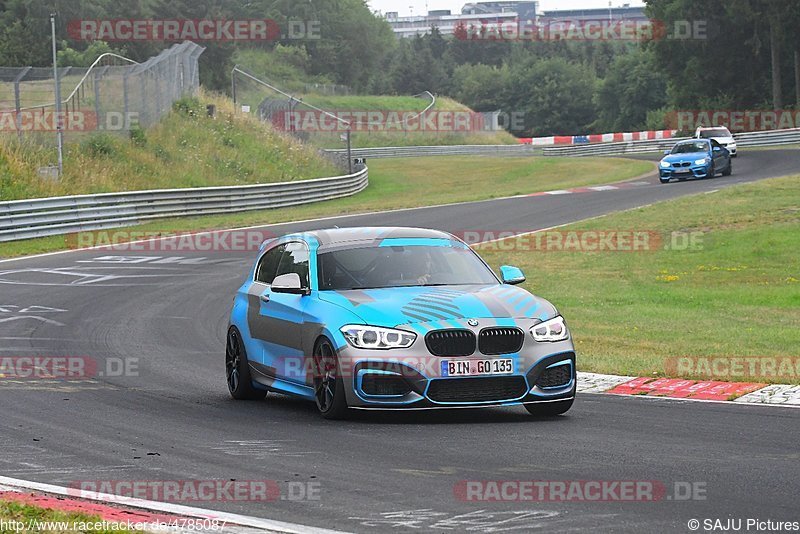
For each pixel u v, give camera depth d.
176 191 132.88
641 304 67.12
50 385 42.03
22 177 132.62
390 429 31.81
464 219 122.88
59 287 77.00
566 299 70.00
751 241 93.12
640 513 21.86
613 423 32.53
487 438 30.17
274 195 150.75
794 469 25.62
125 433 31.88
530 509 22.30
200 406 37.41
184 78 198.38
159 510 22.50
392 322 32.41
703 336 52.47
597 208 128.12
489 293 34.59
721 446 28.58
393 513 22.12
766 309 63.28
